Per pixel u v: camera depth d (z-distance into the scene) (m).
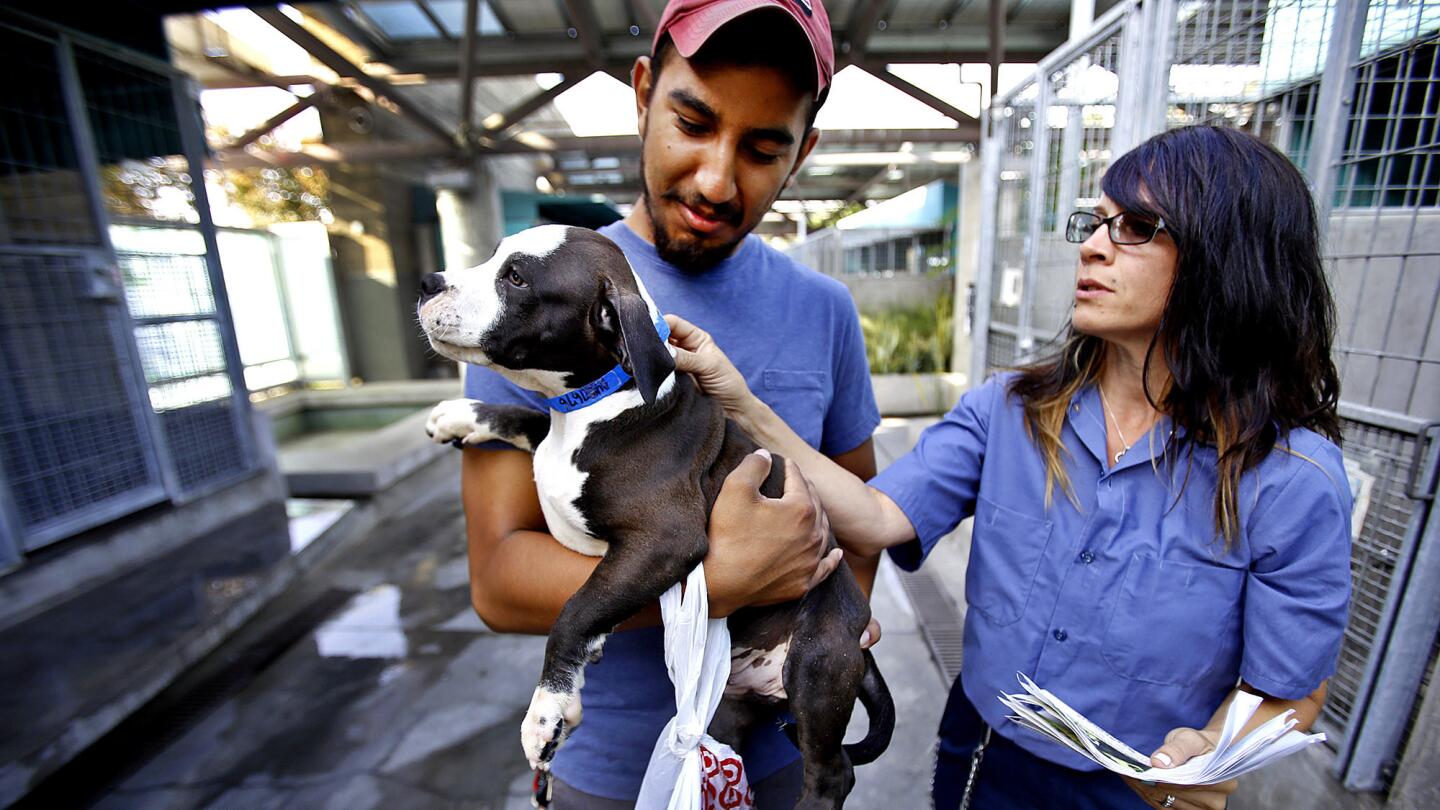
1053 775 1.36
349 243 9.98
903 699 3.03
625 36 6.98
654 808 1.09
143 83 4.32
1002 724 1.40
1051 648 1.34
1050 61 3.36
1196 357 1.18
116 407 4.09
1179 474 1.25
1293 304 1.15
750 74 1.09
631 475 1.12
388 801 2.58
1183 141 1.20
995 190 4.31
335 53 6.76
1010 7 6.43
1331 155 1.91
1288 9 2.12
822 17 1.19
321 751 2.85
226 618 3.53
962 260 7.68
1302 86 2.10
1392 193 2.10
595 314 1.13
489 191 8.85
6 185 3.55
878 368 8.17
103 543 3.94
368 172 9.78
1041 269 3.68
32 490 3.65
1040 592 1.36
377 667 3.43
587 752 1.35
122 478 4.14
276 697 3.21
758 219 1.30
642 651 1.30
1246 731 1.20
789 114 1.15
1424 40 1.70
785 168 1.24
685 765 1.06
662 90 1.17
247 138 7.86
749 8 1.02
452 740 2.89
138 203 4.29
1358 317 2.16
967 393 1.61
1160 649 1.25
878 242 11.94
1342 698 2.11
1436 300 1.82
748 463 1.18
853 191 14.91
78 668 3.03
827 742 1.26
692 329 1.24
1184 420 1.24
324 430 8.38
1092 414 1.35
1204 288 1.15
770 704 1.35
